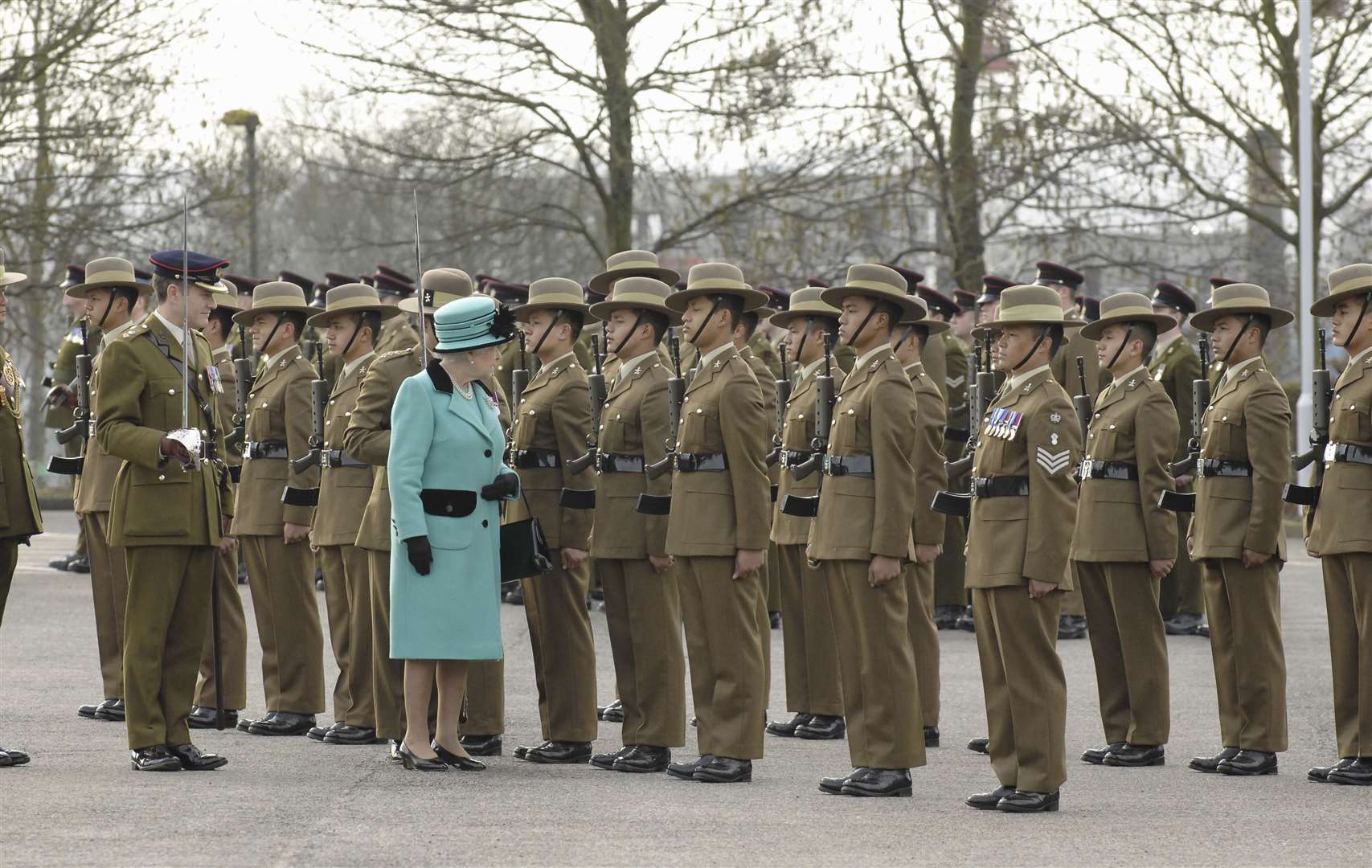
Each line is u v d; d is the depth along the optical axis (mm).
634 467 22922
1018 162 64062
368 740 24328
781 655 34000
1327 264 72375
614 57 62156
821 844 17500
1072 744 25125
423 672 21844
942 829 18344
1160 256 69000
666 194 68188
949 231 65688
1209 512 23328
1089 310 35781
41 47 61938
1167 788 21375
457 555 21609
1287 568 50531
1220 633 23391
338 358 37250
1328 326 60000
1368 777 21688
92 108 63844
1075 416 19984
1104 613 23953
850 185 66125
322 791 20125
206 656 25812
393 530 21578
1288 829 18578
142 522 20688
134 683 21047
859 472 20531
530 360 36500
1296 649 34344
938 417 22766
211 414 21469
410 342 25500
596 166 73125
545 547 22359
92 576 26000
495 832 17891
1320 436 22688
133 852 16703
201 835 17484
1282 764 23547
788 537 26578
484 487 21812
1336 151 65250
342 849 16969
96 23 62375
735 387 21406
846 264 66625
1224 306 23578
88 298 26812
